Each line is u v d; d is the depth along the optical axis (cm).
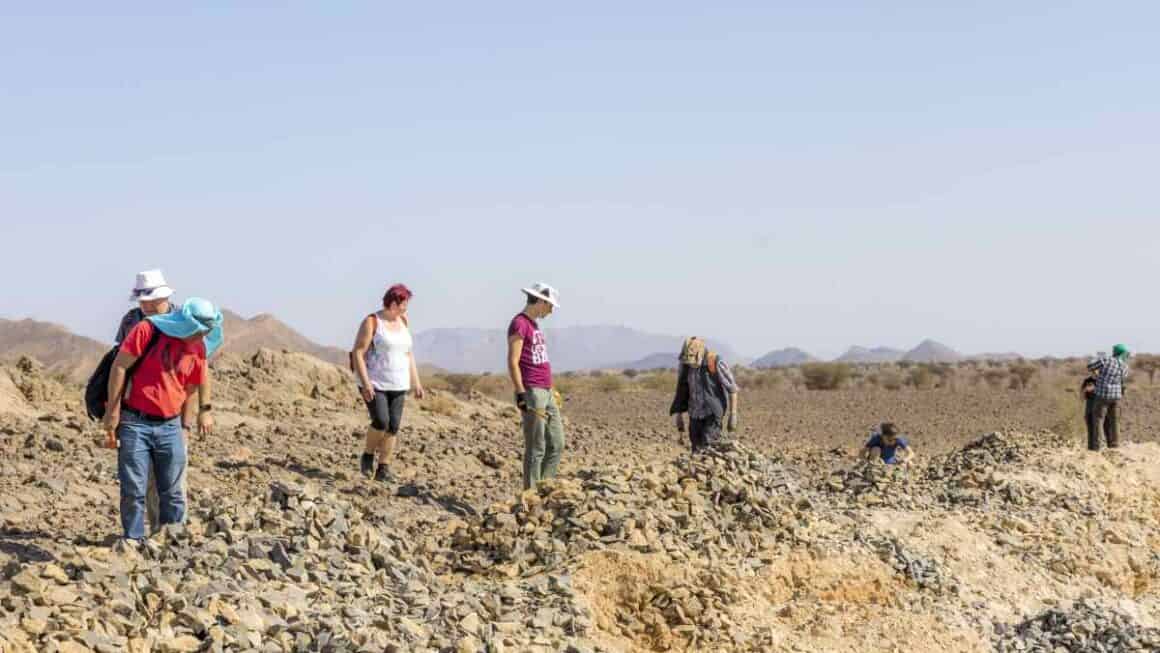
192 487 1059
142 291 757
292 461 1229
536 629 724
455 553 873
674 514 913
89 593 622
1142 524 1222
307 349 8044
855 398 3450
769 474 1048
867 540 979
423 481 1245
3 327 7781
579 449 1697
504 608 745
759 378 4522
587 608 770
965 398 3378
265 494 812
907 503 1174
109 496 1008
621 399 3272
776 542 929
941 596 916
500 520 893
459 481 1280
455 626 690
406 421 1805
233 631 620
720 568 847
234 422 1543
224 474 1133
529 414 1059
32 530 856
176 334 739
